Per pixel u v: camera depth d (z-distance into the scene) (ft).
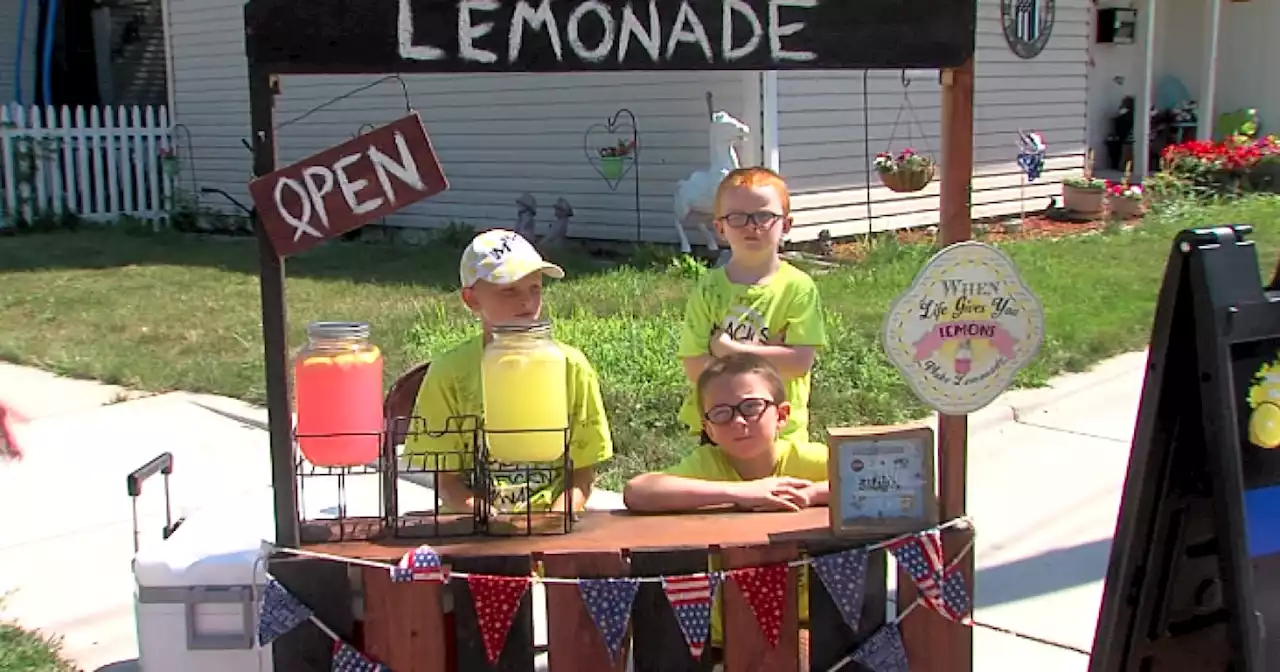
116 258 39.09
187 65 52.80
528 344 8.31
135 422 20.03
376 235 45.39
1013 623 12.17
